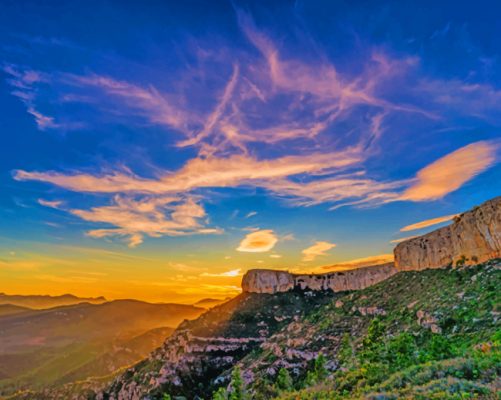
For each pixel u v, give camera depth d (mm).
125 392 160250
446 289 96938
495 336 47625
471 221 110188
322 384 51438
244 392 88812
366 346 65188
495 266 92812
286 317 184625
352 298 137875
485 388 24109
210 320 195125
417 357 53375
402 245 143875
